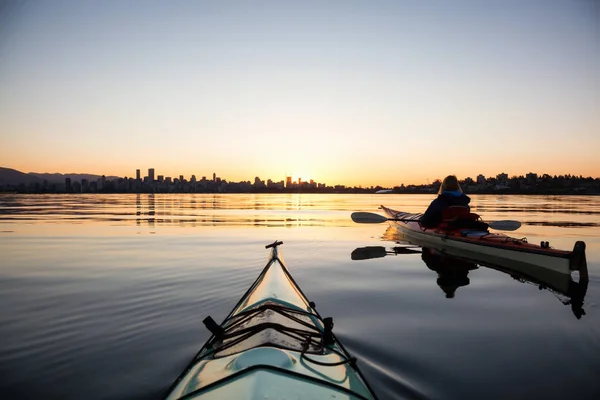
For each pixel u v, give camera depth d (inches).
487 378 132.5
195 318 194.2
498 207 1288.1
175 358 148.6
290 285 186.5
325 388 91.9
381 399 117.0
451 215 402.0
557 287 257.3
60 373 137.7
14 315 199.2
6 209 1229.7
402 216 590.6
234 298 228.1
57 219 827.4
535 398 121.0
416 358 146.9
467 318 193.0
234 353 112.5
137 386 128.6
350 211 1175.6
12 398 122.3
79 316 197.5
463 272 304.2
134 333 174.2
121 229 621.9
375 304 217.0
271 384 84.9
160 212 1105.4
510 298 230.2
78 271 303.7
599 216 874.8
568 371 138.0
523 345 160.1
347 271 307.3
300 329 130.4
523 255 313.4
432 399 119.1
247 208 1370.6
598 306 214.5
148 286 254.8
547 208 1228.5
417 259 361.1
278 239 500.7
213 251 399.2
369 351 152.0
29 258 362.9
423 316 195.6
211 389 89.3
